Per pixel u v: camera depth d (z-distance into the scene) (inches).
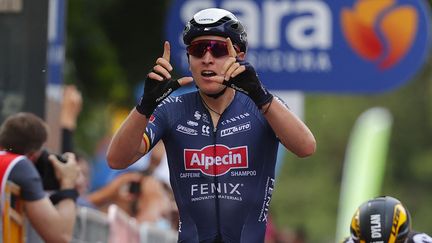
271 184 422.3
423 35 943.7
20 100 585.6
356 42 941.8
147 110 404.8
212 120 420.8
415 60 946.1
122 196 714.8
